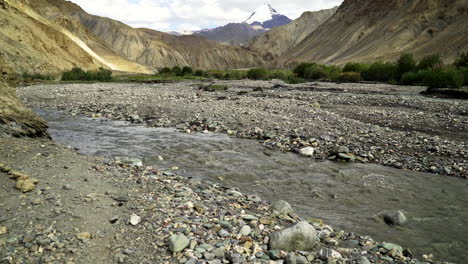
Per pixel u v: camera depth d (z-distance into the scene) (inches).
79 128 745.6
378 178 435.8
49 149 450.9
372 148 567.8
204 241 228.8
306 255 221.9
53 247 210.4
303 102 1128.8
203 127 749.9
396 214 306.2
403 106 1091.3
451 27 6988.2
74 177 338.3
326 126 724.7
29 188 287.6
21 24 3577.8
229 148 581.9
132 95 1332.4
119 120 858.1
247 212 294.2
